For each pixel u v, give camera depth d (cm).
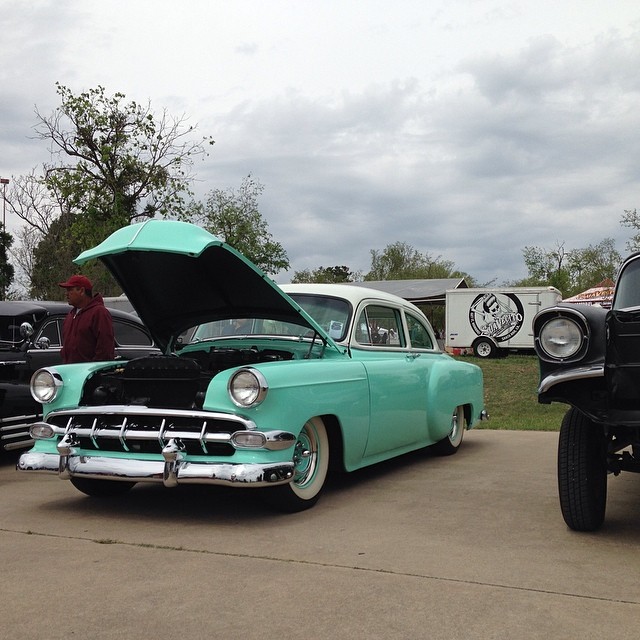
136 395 477
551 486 561
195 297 554
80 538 407
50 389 480
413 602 305
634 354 367
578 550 386
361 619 287
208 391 438
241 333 584
